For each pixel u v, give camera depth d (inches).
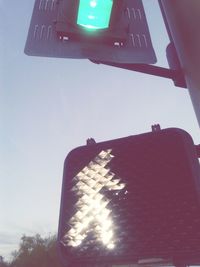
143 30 46.5
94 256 32.5
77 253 33.5
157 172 36.1
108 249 32.4
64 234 35.6
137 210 34.1
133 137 40.4
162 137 38.6
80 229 35.4
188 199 32.7
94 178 39.2
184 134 37.7
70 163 42.0
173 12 52.5
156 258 30.1
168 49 56.4
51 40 43.2
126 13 47.7
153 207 33.7
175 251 29.7
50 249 1503.4
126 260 31.3
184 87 50.5
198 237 29.8
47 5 46.6
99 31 43.0
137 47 44.5
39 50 42.2
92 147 42.1
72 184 39.9
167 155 37.0
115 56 43.0
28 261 1454.2
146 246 31.1
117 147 40.6
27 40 43.1
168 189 34.3
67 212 37.6
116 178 37.9
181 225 31.2
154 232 31.9
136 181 36.5
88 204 37.1
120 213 34.7
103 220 34.9
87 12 41.7
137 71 48.3
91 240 34.0
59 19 43.4
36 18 45.3
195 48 41.9
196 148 38.4
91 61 46.9
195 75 42.8
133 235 32.4
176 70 49.8
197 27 40.9
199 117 43.0
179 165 35.5
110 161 39.8
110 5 40.9
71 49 42.9
